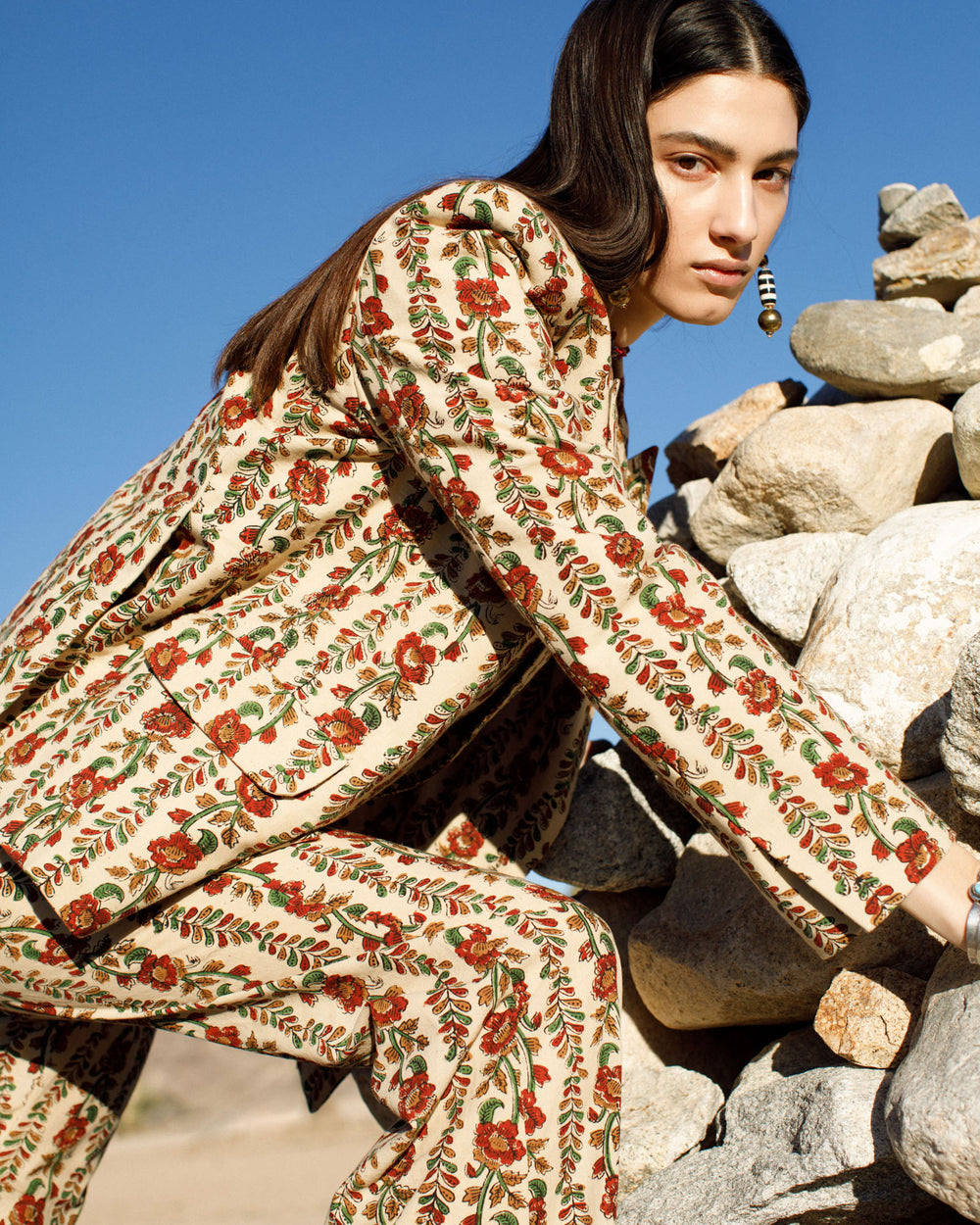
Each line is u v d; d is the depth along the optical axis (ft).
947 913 3.27
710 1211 4.10
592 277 4.04
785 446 6.07
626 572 3.37
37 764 3.69
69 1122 4.67
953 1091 3.22
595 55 4.06
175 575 3.85
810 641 5.23
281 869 3.60
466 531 3.55
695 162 4.06
